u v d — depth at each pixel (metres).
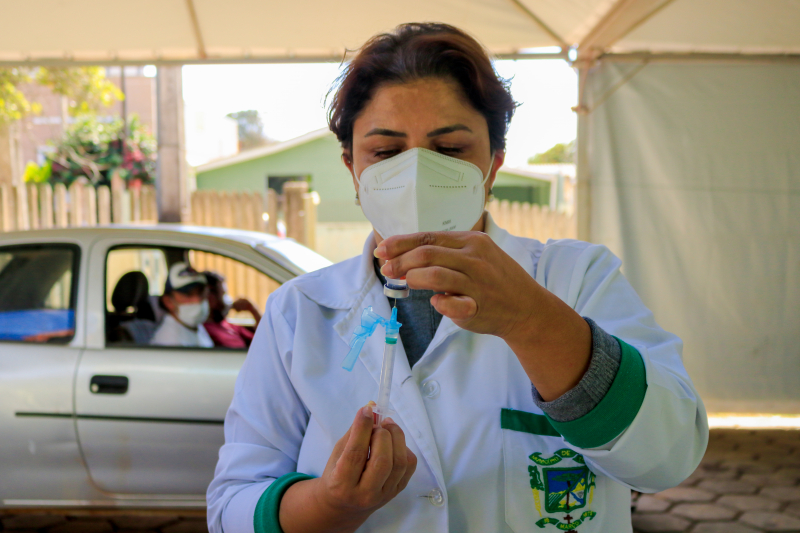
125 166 14.44
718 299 4.35
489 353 1.00
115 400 2.71
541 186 13.99
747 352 4.36
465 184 0.97
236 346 3.03
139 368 2.74
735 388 4.38
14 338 2.84
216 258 6.17
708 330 4.37
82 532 3.36
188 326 2.97
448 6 3.73
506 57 4.23
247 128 19.38
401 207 0.96
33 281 2.96
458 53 0.95
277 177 12.95
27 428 2.72
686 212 4.32
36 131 15.84
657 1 3.30
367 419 0.79
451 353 1.01
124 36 3.99
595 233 4.37
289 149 12.78
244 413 1.08
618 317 0.99
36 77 9.03
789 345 4.31
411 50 0.96
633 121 4.31
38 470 2.72
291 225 7.06
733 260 4.32
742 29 3.79
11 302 2.92
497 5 3.68
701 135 4.28
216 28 3.91
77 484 2.73
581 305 1.02
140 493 2.72
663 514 3.59
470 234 0.71
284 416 1.08
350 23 3.87
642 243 4.36
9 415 2.72
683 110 4.27
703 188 4.30
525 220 7.33
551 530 0.93
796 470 4.22
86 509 2.76
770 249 4.29
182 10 3.71
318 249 8.68
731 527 3.43
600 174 4.35
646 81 4.27
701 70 4.24
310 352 1.04
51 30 3.90
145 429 2.70
